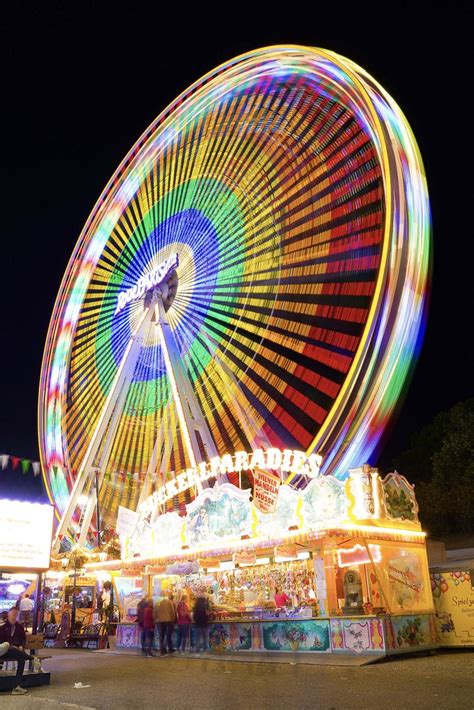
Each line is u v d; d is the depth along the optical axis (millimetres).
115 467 26609
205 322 24891
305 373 21109
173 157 28406
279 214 23766
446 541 26234
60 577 25516
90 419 28391
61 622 21766
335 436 17062
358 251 20359
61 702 8680
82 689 10180
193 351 25078
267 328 22781
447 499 26625
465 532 26469
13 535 16109
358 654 12094
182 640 16078
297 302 22219
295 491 14344
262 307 23234
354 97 19828
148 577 18750
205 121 27031
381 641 11844
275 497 15367
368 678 9539
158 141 27844
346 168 21484
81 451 28109
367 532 13023
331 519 13438
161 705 8148
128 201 29609
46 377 30062
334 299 20891
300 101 23594
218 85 25234
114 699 8891
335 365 20219
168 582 19250
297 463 16672
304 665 11820
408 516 14203
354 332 19828
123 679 11227
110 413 25000
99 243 30234
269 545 14188
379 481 13477
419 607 13266
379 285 17109
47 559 16641
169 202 28297
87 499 24984
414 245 17375
